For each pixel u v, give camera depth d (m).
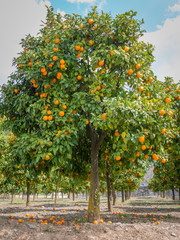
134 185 17.23
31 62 6.42
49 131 5.81
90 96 6.15
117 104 4.85
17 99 6.27
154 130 5.11
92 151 7.05
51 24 7.38
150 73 6.68
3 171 13.70
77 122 6.42
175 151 6.96
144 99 5.50
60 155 5.66
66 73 6.50
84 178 8.17
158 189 27.94
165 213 10.14
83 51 6.15
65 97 6.21
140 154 6.03
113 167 8.73
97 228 5.54
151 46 6.79
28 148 5.45
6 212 10.30
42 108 6.00
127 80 6.20
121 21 6.29
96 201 6.58
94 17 6.50
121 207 13.18
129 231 5.44
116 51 5.68
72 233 5.09
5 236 4.68
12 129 6.60
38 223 6.12
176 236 5.29
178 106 7.11
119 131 5.23
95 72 6.62
